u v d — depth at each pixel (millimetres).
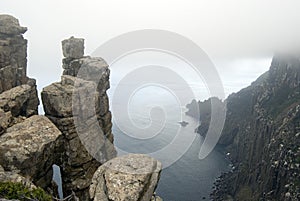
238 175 179375
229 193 161875
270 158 156125
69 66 42219
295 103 181500
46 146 30078
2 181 24609
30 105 37938
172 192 130625
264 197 143125
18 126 31500
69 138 34125
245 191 163375
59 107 34188
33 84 46531
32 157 28766
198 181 151375
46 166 31297
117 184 22328
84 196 35000
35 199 22391
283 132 159750
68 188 35062
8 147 28609
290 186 126000
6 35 48000
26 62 51344
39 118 33219
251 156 190750
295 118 161375
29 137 30109
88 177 35094
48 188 31703
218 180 166250
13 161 28016
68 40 42969
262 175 156625
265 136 184375
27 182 25109
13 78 44188
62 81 36469
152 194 23266
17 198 22109
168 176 140875
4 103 33656
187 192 136000
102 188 22906
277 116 185875
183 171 147000
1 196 21828
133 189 22062
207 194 144000
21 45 49875
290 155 138500
